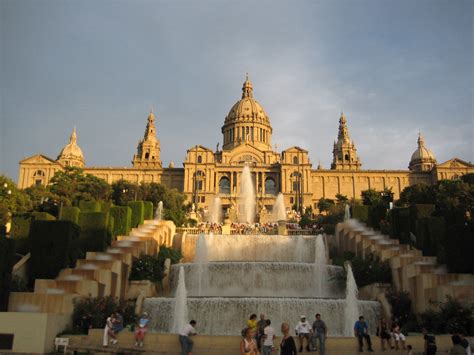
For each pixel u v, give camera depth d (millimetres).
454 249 40031
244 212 143500
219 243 59438
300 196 149250
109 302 34625
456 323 31766
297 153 162625
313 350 26953
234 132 189000
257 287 46156
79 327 32125
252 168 162125
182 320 36312
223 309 36500
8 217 66562
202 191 156000
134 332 28688
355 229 60031
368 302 38281
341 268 47625
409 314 37969
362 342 27766
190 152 161125
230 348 27078
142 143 186125
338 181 170000
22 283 35531
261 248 59312
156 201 104812
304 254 59156
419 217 55219
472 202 76500
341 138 195375
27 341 27703
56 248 38719
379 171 170500
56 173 97688
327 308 36781
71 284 34875
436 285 36875
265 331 23156
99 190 98750
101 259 42656
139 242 49938
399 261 43062
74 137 188625
